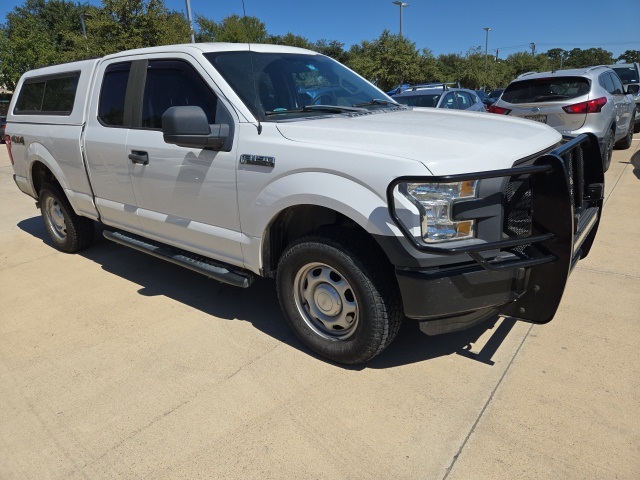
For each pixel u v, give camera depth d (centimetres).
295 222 330
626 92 988
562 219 250
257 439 252
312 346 319
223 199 332
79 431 265
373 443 245
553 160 245
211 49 359
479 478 222
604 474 219
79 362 329
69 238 532
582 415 255
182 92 360
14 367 328
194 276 468
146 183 386
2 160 1481
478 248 244
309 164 281
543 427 248
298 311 321
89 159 439
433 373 298
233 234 336
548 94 787
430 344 330
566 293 388
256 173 307
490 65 4788
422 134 279
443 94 1023
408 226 248
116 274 481
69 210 517
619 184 721
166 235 394
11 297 439
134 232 430
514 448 237
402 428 254
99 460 245
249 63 360
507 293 267
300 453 242
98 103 435
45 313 403
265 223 310
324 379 298
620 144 1053
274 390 290
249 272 357
